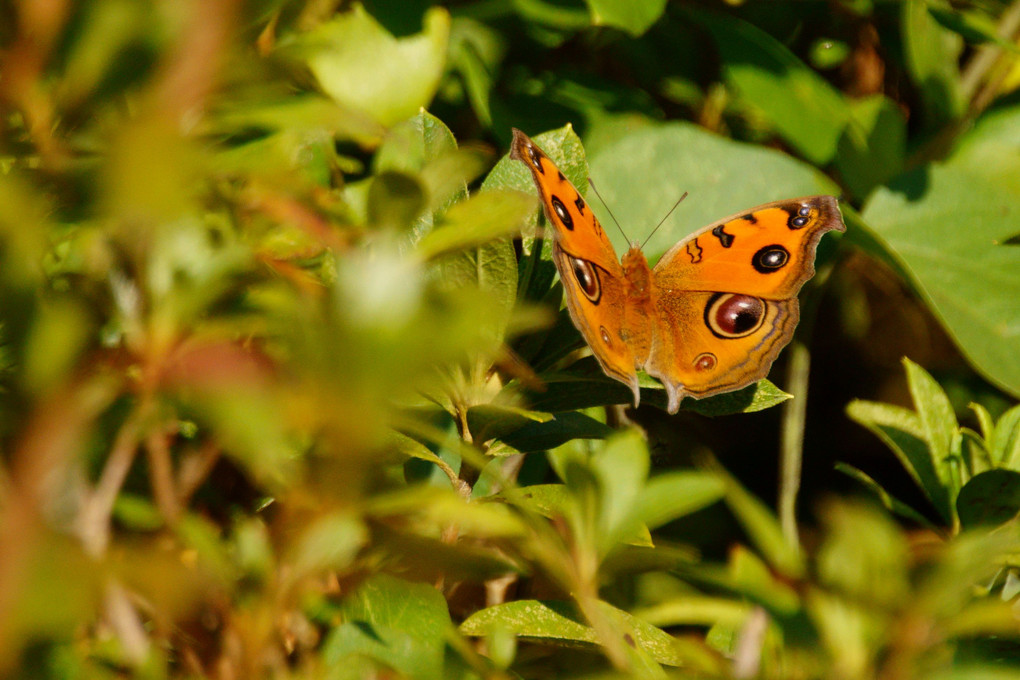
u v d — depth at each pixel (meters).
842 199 1.28
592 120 1.29
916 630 0.89
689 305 1.27
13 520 0.61
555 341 1.25
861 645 0.90
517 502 1.10
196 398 0.72
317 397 0.56
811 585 0.94
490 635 1.22
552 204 1.25
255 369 0.73
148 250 0.85
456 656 1.20
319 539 0.82
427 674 1.20
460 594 1.25
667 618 1.14
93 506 0.84
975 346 1.28
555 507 1.23
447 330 0.54
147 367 0.80
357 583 1.20
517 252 1.25
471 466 1.23
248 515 1.22
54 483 0.79
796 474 1.29
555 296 1.25
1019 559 1.23
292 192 0.90
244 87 0.84
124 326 0.85
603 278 1.26
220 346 0.75
